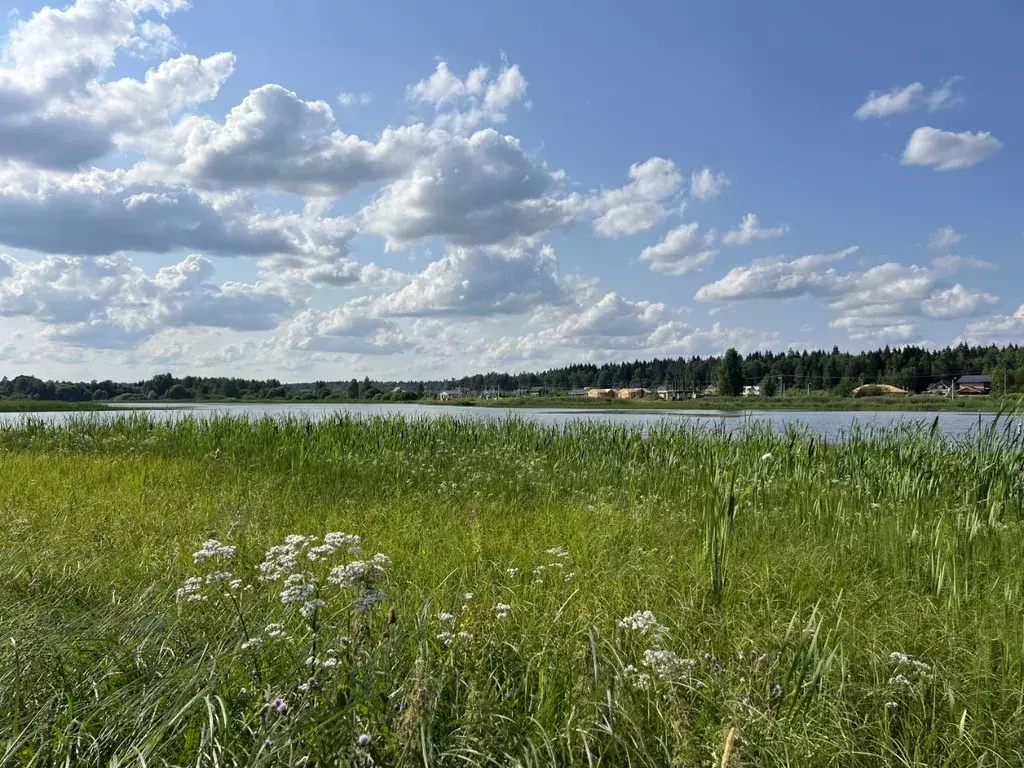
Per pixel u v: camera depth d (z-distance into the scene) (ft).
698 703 9.36
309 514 22.74
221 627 11.05
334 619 11.20
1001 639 11.88
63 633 10.53
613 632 11.68
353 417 51.93
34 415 58.08
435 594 13.16
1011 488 24.61
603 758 8.18
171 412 64.28
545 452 39.70
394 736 7.41
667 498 26.76
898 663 10.59
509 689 9.64
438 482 29.89
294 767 7.11
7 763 7.61
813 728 9.02
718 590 14.52
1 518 20.92
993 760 8.89
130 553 17.33
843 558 17.54
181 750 7.91
